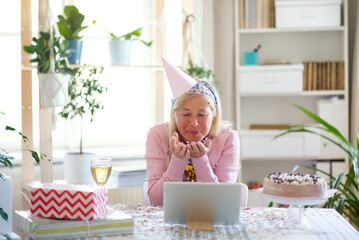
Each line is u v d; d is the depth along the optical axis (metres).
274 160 3.60
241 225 1.48
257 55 3.48
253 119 3.62
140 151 3.48
